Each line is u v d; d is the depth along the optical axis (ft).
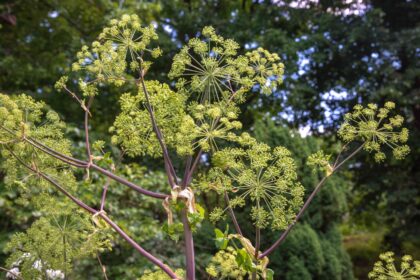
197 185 5.48
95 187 17.31
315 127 34.71
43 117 23.32
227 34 31.65
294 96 30.73
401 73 32.22
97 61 5.81
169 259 18.01
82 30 32.42
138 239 17.40
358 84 32.09
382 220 36.99
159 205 20.03
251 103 31.07
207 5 36.40
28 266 6.74
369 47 31.07
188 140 5.25
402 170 33.27
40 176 5.90
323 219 20.90
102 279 16.37
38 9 32.12
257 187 5.38
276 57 6.04
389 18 33.86
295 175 5.36
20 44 32.30
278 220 5.32
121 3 30.58
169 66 29.58
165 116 5.93
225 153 5.33
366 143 5.79
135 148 6.02
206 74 5.76
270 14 34.04
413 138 30.73
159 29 30.86
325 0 33.73
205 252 19.35
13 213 15.98
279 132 20.44
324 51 31.37
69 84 27.35
